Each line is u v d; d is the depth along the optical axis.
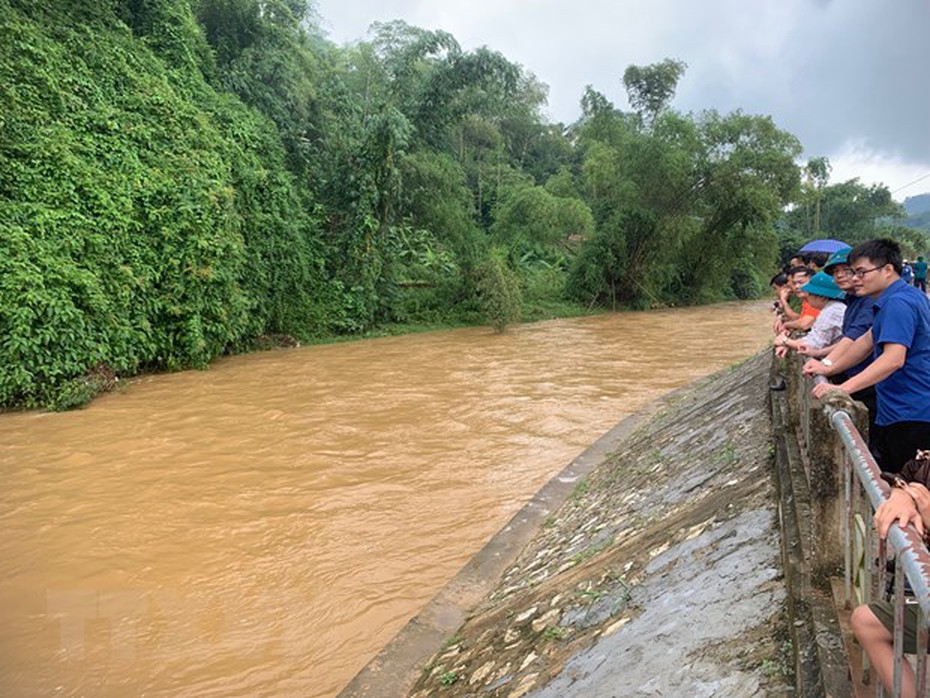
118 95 15.73
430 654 4.53
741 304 35.69
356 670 4.46
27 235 12.23
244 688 4.27
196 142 16.72
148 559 6.07
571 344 19.77
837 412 2.57
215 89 19.73
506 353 18.05
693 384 13.05
